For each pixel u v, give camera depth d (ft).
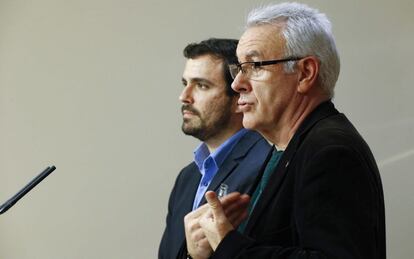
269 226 9.04
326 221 8.05
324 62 9.75
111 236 21.20
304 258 7.92
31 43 22.61
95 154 21.56
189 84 14.82
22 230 22.20
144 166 20.93
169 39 20.81
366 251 8.00
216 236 8.91
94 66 21.76
